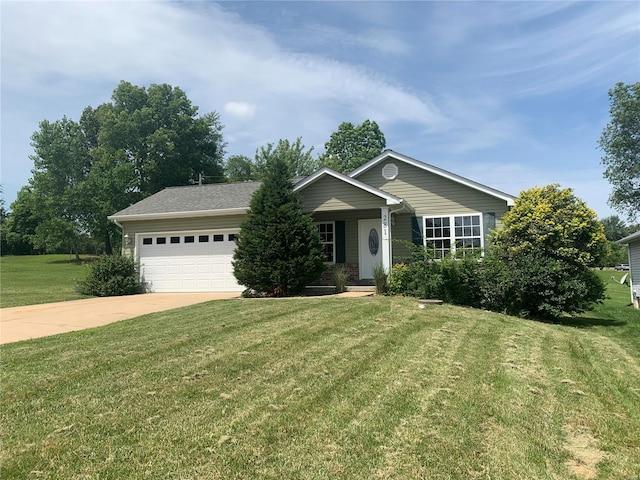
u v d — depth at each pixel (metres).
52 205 36.53
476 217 13.77
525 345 6.48
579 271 10.77
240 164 44.75
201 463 2.87
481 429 3.46
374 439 3.23
